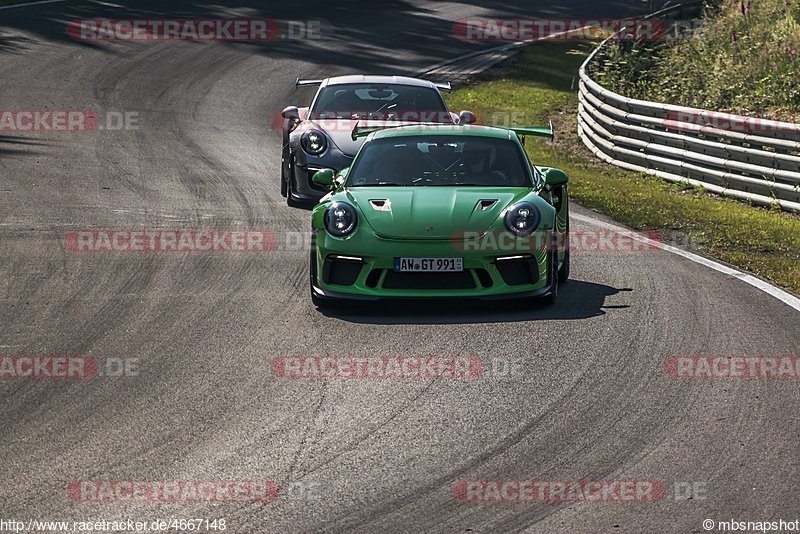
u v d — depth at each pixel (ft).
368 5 437.17
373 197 103.35
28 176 169.99
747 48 296.51
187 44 328.08
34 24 333.21
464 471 61.98
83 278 109.91
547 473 61.72
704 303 102.73
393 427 69.31
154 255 121.39
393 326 94.38
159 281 109.91
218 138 220.02
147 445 65.92
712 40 321.93
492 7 454.81
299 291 107.45
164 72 288.71
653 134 203.92
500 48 368.27
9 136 205.16
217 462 63.31
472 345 88.28
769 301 103.65
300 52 335.06
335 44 353.31
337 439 67.10
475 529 54.29
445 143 113.60
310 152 150.30
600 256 127.03
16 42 304.09
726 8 357.00
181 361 83.30
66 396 74.90
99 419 70.44
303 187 151.74
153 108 247.29
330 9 420.77
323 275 99.86
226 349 86.74
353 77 168.35
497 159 111.04
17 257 118.21
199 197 160.25
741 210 167.43
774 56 276.82
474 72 330.75
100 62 290.97
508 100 300.20
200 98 264.31
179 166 187.11
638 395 75.36
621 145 216.13
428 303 103.35
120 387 76.95
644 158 206.80
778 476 60.75
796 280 112.16
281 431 68.49
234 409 72.54
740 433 67.72
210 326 93.56
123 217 142.82
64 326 92.63
